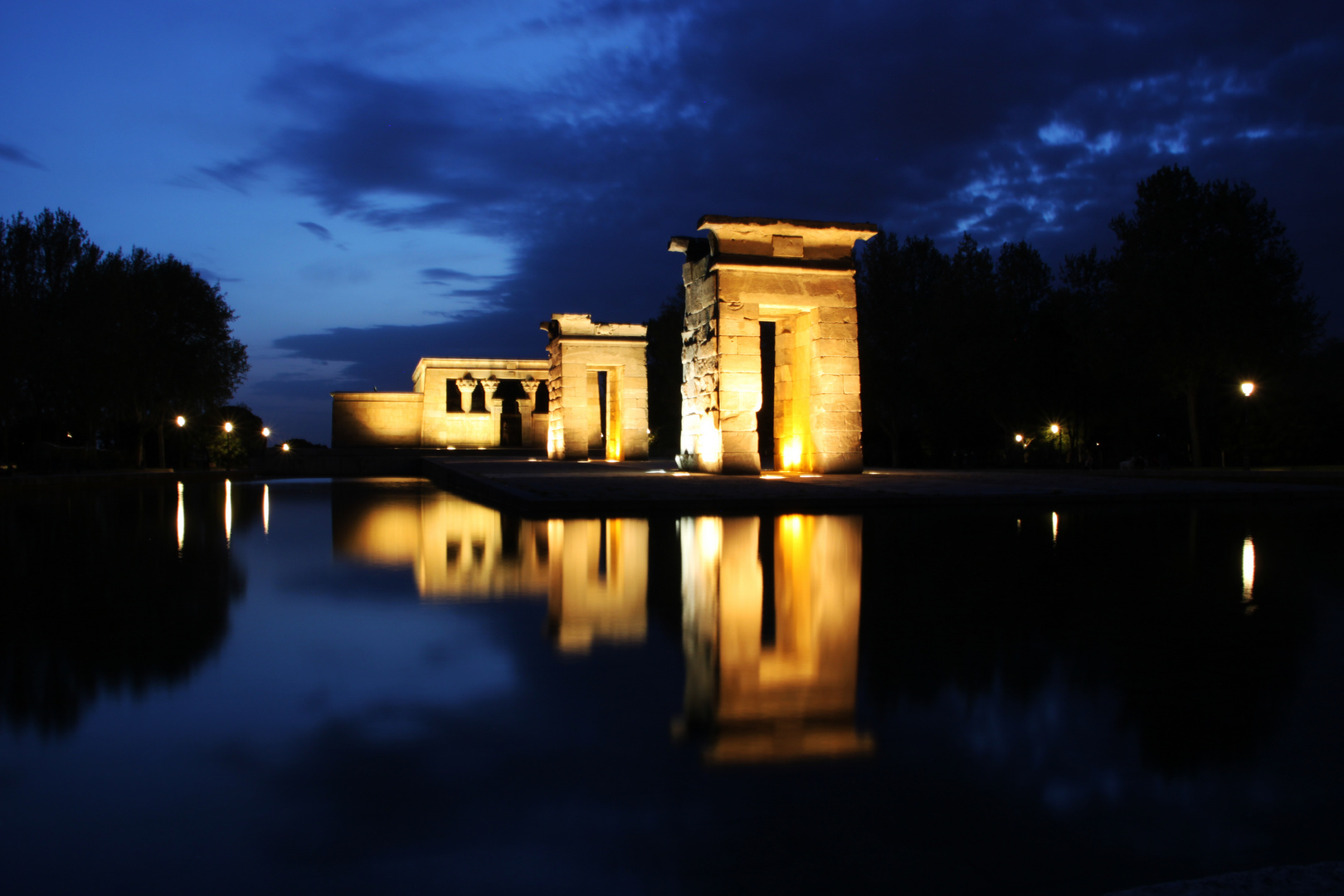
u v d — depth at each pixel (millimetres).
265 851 2918
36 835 3010
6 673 4965
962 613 6613
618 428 41125
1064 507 16016
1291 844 3016
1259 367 33719
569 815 3184
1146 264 35281
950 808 3262
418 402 55156
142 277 38719
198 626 6227
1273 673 5000
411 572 8742
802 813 3213
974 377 41625
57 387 36062
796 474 24812
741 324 23953
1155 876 2795
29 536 12109
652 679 4871
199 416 42281
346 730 4043
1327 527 12516
